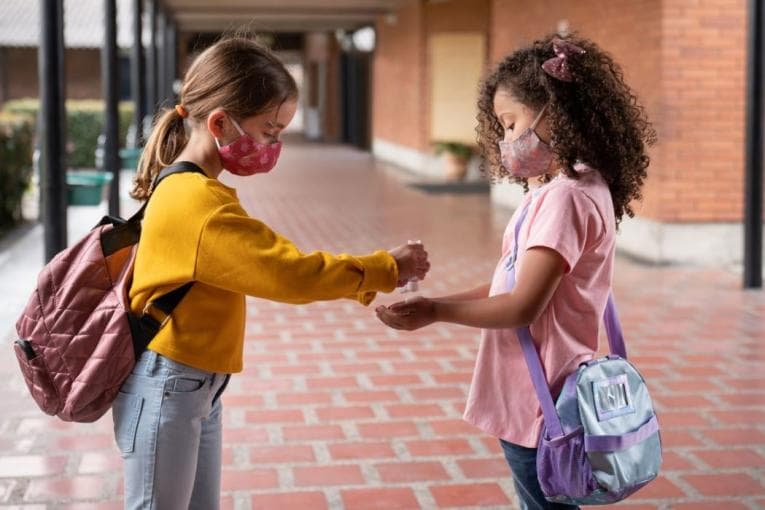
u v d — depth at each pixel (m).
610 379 2.51
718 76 10.01
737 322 7.47
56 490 4.19
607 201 2.52
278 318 7.61
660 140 10.07
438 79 20.88
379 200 16.05
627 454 2.48
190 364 2.39
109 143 11.32
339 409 5.34
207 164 2.45
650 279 9.30
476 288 2.82
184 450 2.42
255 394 5.61
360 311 7.85
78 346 2.39
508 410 2.59
